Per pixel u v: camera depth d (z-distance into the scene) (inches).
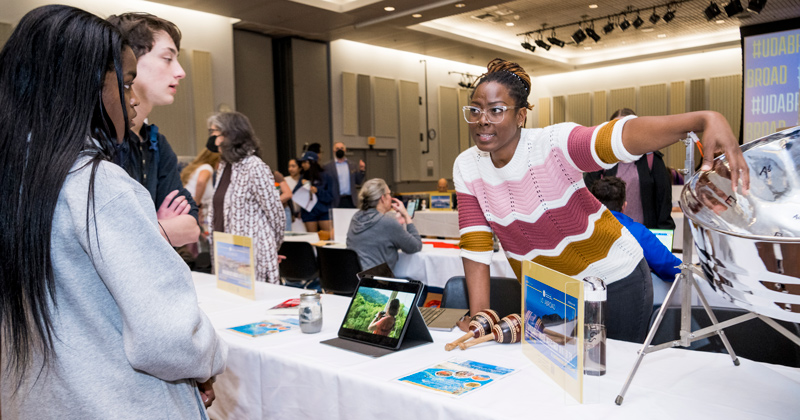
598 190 94.3
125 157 46.8
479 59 510.3
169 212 58.2
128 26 59.6
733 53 476.4
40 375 31.3
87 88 30.9
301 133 411.2
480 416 38.0
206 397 41.8
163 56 61.3
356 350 53.5
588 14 398.0
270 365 53.2
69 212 30.5
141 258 30.6
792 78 347.6
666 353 50.6
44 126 30.0
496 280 79.7
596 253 55.8
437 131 518.0
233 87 359.6
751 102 360.8
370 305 58.4
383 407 43.7
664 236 109.3
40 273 29.7
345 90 440.8
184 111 333.4
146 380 32.3
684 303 42.3
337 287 143.5
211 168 143.7
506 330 54.0
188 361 31.7
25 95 30.3
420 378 45.2
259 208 104.8
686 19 408.2
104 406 30.8
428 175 511.2
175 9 331.0
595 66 535.2
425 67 504.7
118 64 32.4
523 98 52.3
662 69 512.7
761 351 57.2
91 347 31.2
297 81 408.5
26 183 29.6
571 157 48.8
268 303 78.0
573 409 38.5
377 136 468.1
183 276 32.5
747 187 33.8
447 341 56.5
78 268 31.0
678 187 187.5
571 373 40.4
